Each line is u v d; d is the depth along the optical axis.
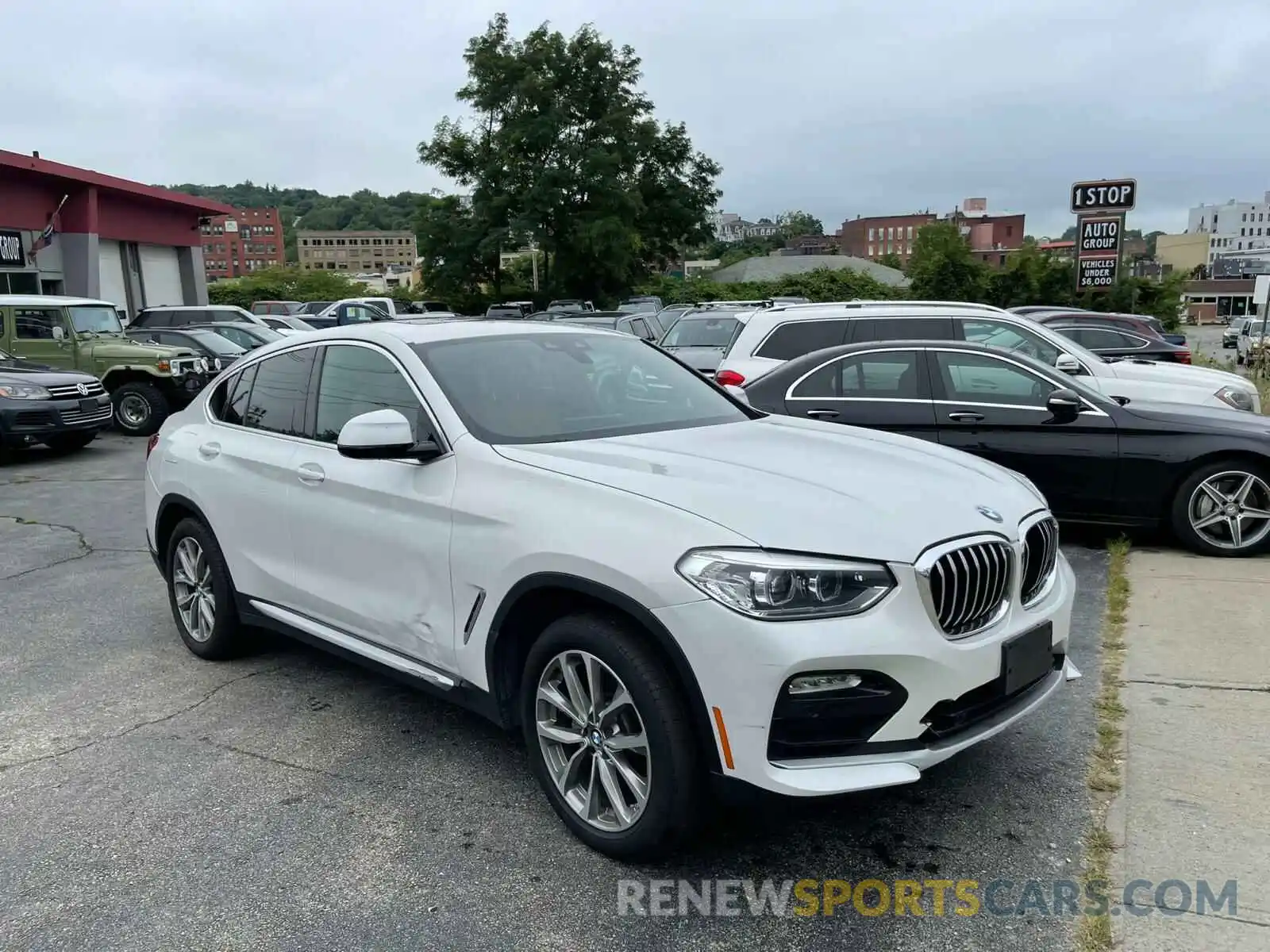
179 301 33.94
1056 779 3.69
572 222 48.44
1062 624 3.51
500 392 3.99
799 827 3.42
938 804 3.54
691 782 2.99
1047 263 31.11
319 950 2.83
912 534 3.01
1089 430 6.97
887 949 2.79
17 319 15.64
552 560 3.18
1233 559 6.66
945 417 7.40
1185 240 122.88
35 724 4.44
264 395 4.80
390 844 3.38
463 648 3.57
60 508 9.53
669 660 3.00
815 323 9.38
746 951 2.79
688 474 3.32
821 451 3.75
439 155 49.72
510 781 3.82
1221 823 3.32
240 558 4.75
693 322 15.53
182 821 3.56
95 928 2.95
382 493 3.87
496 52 48.78
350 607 4.09
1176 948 2.71
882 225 150.12
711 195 54.28
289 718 4.46
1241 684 4.44
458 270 48.97
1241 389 8.55
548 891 3.09
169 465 5.19
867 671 2.85
